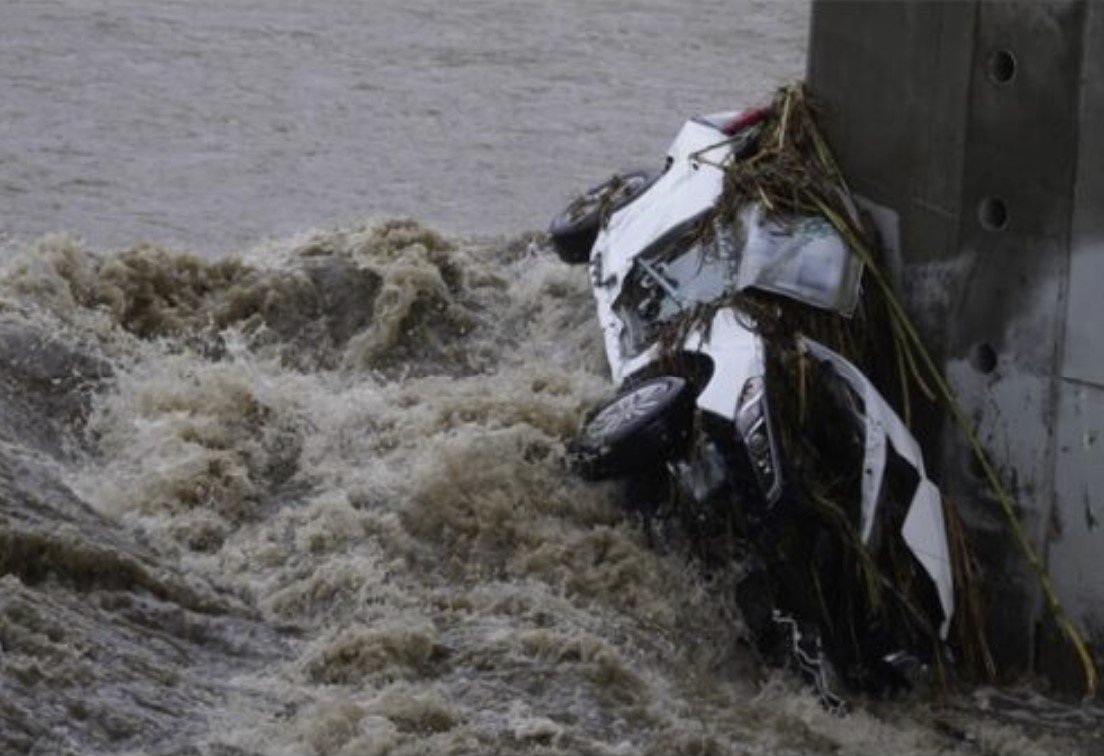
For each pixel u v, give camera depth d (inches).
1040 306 801.6
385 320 970.7
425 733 692.7
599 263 920.3
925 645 796.0
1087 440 795.4
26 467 817.5
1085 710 794.8
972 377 818.8
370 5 1673.2
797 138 861.8
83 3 1635.1
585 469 808.3
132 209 1222.3
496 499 821.2
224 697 706.2
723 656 779.4
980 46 805.2
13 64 1472.7
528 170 1311.5
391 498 830.5
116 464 857.5
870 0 837.8
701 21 1641.2
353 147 1346.0
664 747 703.7
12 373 895.1
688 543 807.1
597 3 1694.1
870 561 773.3
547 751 687.1
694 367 819.4
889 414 796.6
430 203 1250.6
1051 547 806.5
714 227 858.1
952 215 818.8
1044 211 797.2
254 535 818.8
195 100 1422.2
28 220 1190.3
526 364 951.6
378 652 729.6
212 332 964.0
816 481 789.2
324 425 883.4
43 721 666.8
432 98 1443.2
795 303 826.8
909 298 832.9
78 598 740.7
